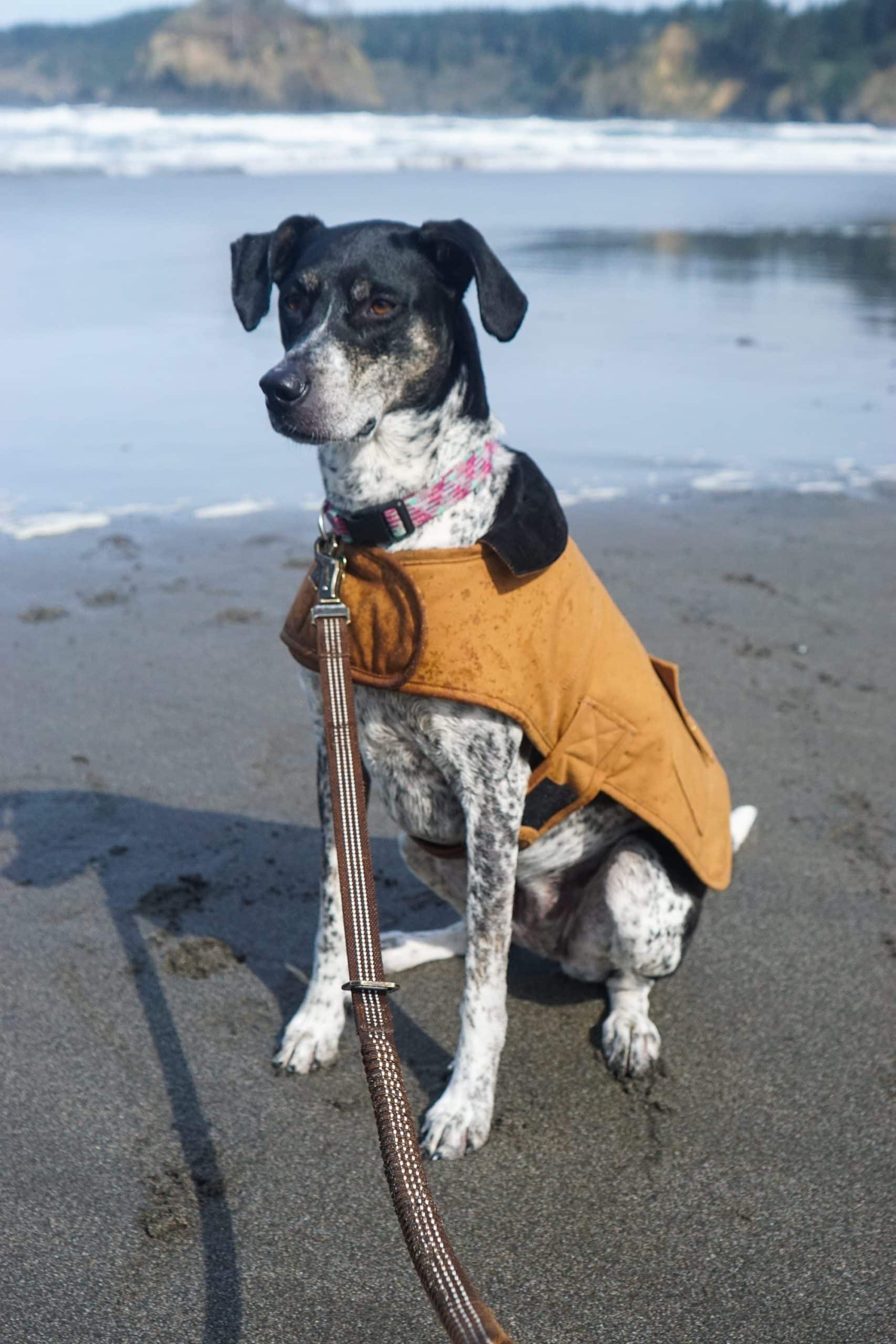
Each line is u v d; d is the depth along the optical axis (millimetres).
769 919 1295
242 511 2418
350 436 977
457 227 1018
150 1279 865
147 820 1438
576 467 2717
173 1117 1018
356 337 992
